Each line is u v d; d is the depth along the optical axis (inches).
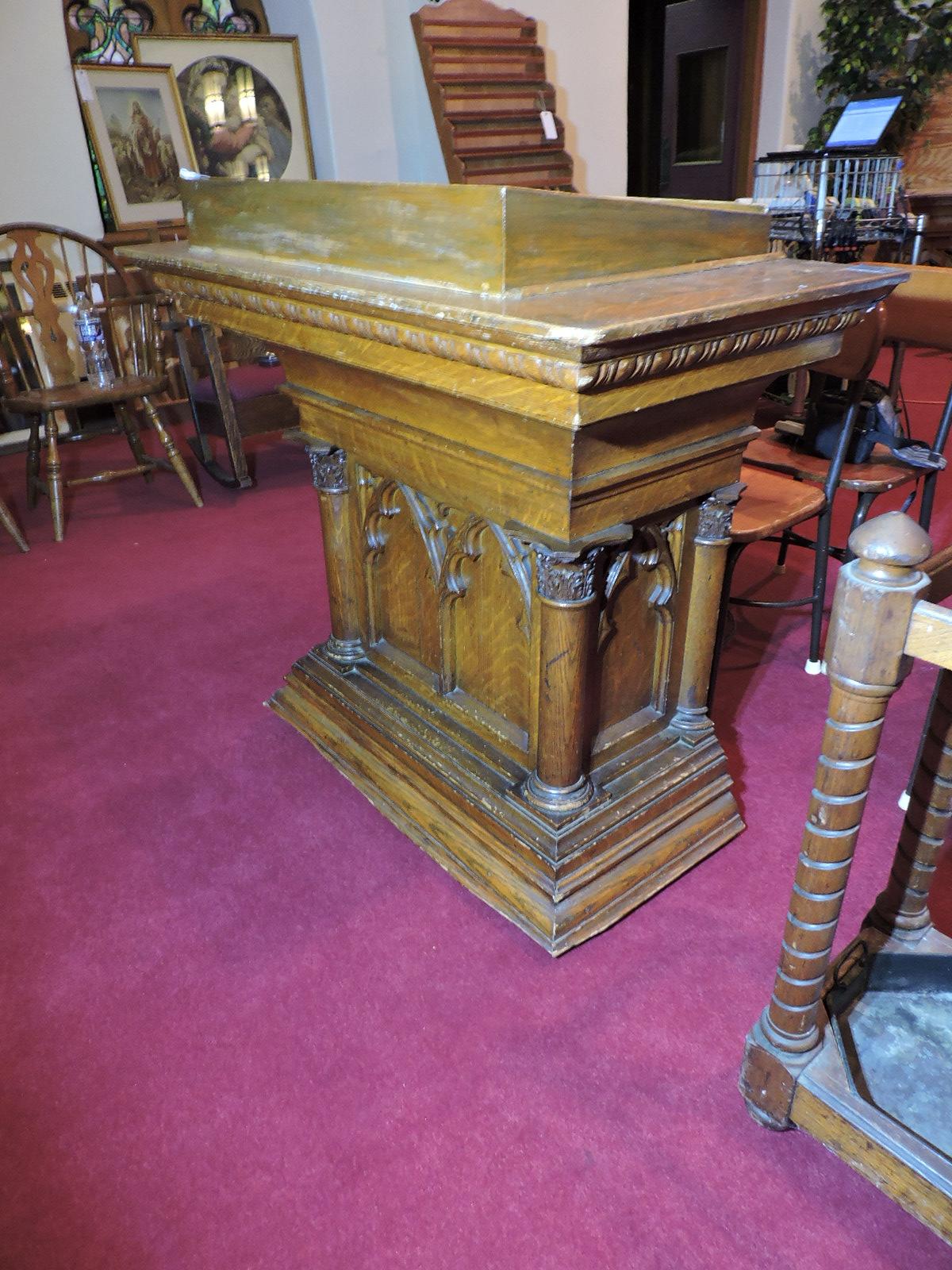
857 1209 50.2
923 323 92.2
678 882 72.7
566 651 59.9
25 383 148.7
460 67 187.8
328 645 91.0
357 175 207.5
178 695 100.5
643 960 65.9
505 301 49.1
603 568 62.6
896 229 152.3
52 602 122.6
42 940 69.1
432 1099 56.6
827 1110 48.9
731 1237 48.9
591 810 67.6
